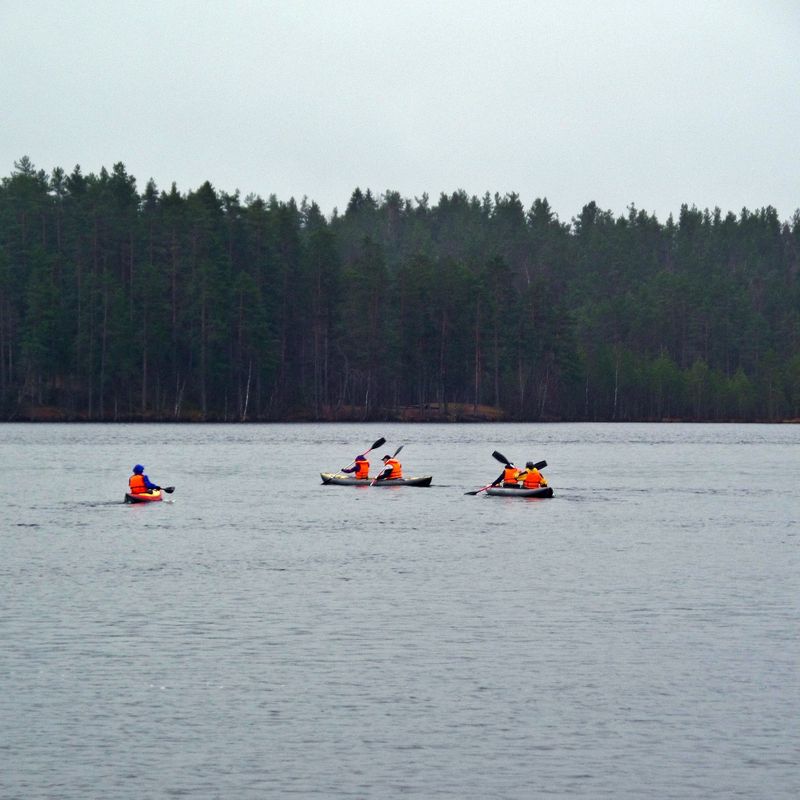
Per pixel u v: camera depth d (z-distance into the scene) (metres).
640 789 29.64
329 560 61.09
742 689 37.06
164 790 29.55
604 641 42.78
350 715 34.72
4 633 43.88
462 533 72.56
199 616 46.78
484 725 33.91
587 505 90.50
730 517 82.19
